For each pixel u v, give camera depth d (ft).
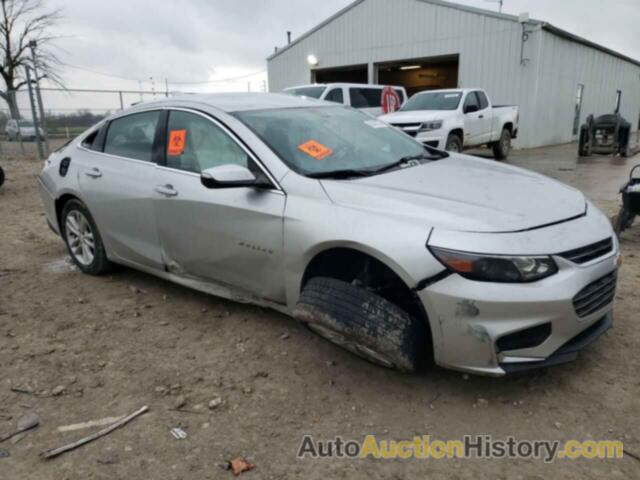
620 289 13.47
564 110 67.67
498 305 7.96
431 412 8.79
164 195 11.94
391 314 8.59
